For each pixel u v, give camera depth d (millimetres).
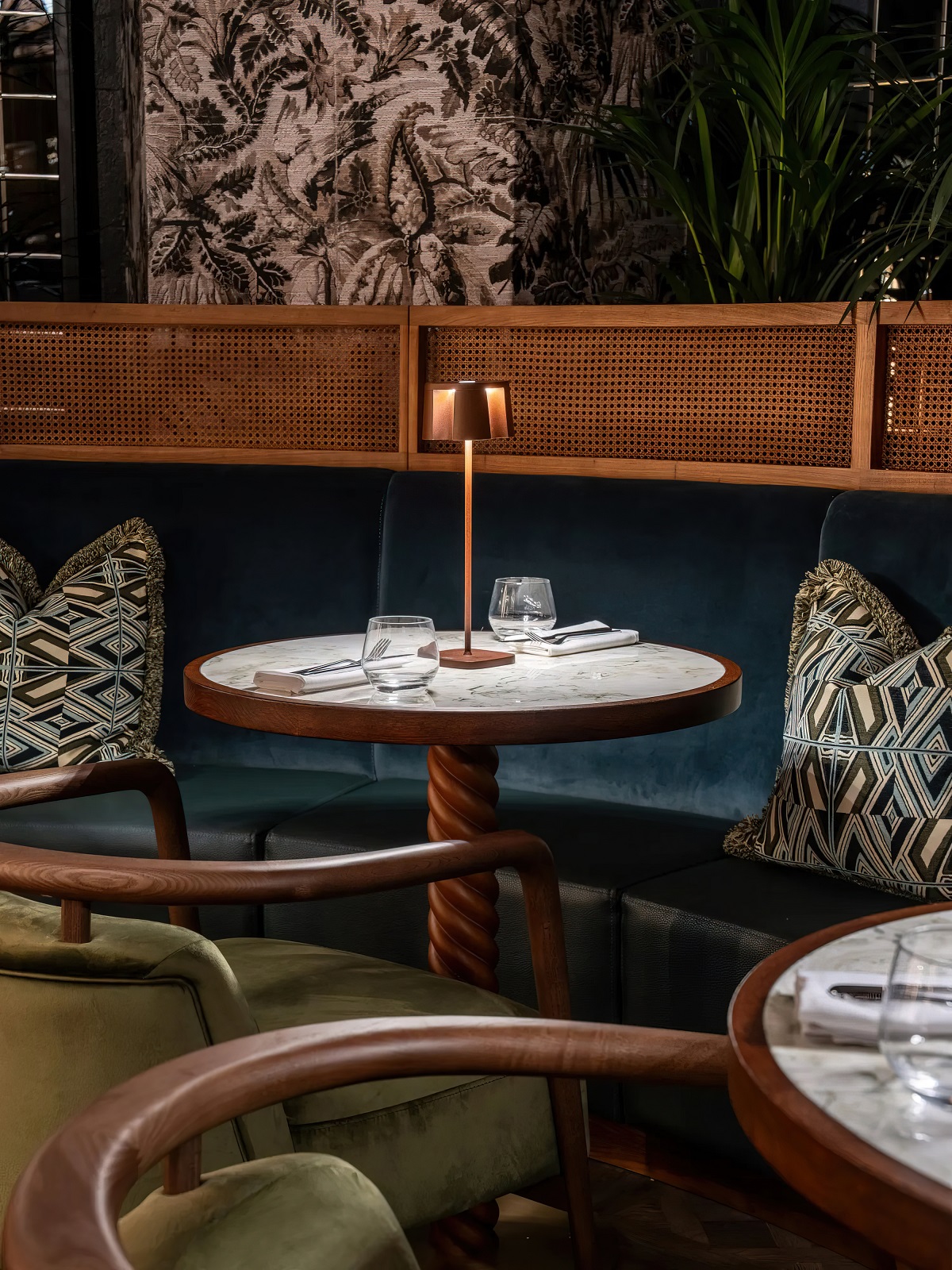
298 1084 957
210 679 2158
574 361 3221
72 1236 701
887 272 3252
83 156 4266
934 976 804
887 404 2885
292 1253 826
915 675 2367
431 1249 2104
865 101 3775
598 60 3725
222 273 3818
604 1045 1056
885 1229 750
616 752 2947
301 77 3684
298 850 2672
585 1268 1726
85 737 3000
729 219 3410
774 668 2795
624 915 2336
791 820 2383
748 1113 883
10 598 3150
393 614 3205
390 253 3674
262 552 3291
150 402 3564
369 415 3426
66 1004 1151
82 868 1337
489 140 3545
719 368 3070
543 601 2398
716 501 2910
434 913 2090
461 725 1889
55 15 4180
